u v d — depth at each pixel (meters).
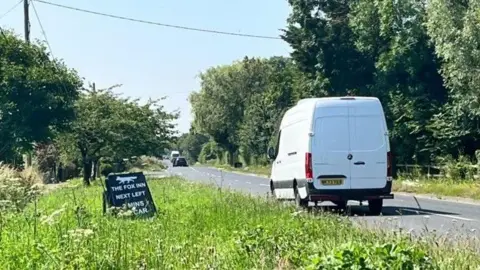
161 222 13.85
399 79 48.19
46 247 9.34
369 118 19.39
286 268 8.55
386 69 47.41
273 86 76.31
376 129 19.39
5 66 34.91
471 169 35.12
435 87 46.62
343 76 53.91
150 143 44.34
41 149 47.38
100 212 16.27
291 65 74.12
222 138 104.62
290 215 14.40
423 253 7.62
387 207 22.52
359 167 19.20
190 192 24.86
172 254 9.41
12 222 12.81
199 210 16.45
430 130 42.88
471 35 36.31
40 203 19.56
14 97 35.06
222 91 104.00
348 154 19.20
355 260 7.29
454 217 18.41
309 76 56.78
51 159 48.06
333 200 19.09
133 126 42.88
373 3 51.31
